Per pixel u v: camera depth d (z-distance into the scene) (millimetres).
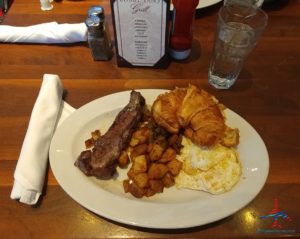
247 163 606
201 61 845
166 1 672
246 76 812
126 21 719
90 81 793
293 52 873
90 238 539
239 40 729
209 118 604
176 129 624
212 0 965
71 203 578
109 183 604
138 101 662
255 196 561
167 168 597
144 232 544
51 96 699
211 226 552
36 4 1000
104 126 690
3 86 779
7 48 878
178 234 542
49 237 539
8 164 633
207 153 609
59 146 627
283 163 641
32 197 566
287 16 975
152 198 579
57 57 855
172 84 788
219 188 571
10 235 540
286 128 702
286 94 772
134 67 828
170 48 819
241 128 656
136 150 623
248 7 786
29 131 639
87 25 762
